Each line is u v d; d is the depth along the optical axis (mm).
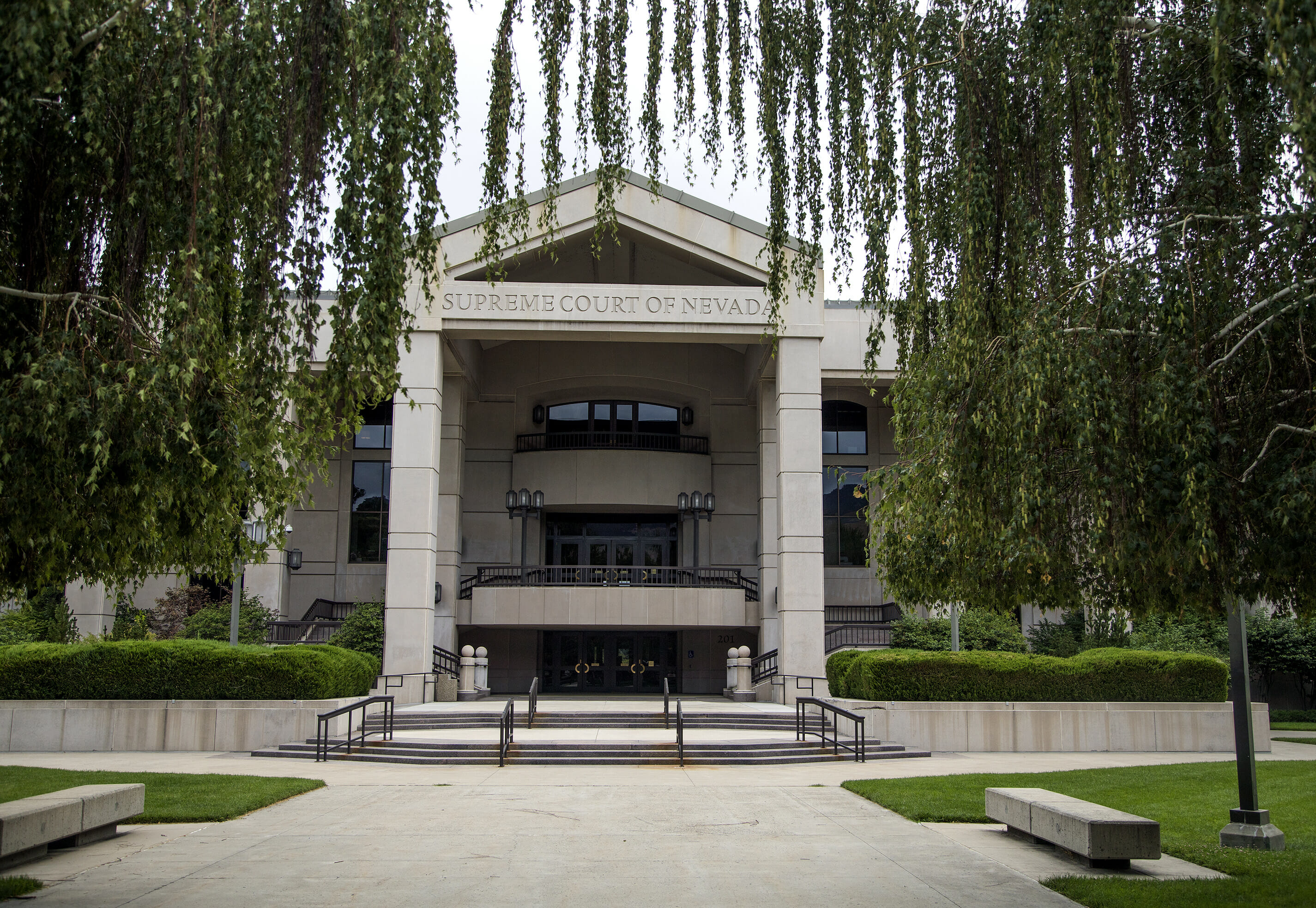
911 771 16281
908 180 8125
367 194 7086
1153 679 20375
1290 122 6059
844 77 8914
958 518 7754
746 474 33750
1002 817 10391
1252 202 7098
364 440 33406
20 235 7039
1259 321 7062
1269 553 6945
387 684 24812
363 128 6930
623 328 26750
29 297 6684
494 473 33438
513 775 15734
